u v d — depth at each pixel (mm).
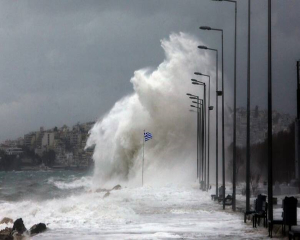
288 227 66438
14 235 67750
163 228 76688
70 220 86562
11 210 111250
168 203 131875
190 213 102875
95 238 65812
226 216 96312
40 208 108812
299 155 134375
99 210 96688
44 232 72500
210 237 66062
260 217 76250
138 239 64500
